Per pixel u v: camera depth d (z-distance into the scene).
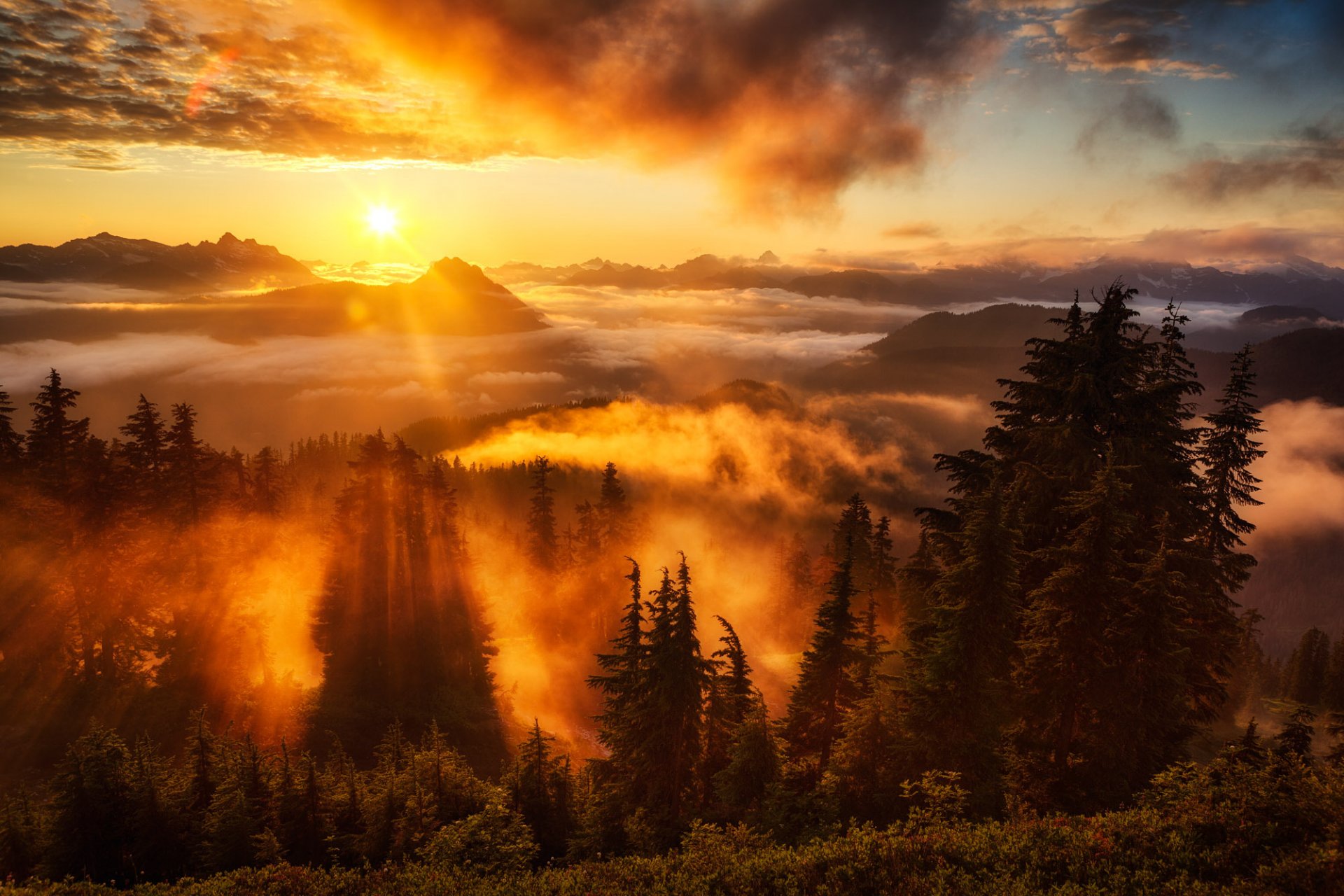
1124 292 22.14
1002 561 18.17
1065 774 18.33
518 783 23.72
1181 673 18.86
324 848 21.42
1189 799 13.84
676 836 20.19
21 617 34.62
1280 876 10.90
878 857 13.48
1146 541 21.39
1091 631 17.98
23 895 17.02
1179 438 22.50
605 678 23.98
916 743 18.22
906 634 22.22
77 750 21.34
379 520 44.81
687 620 22.16
